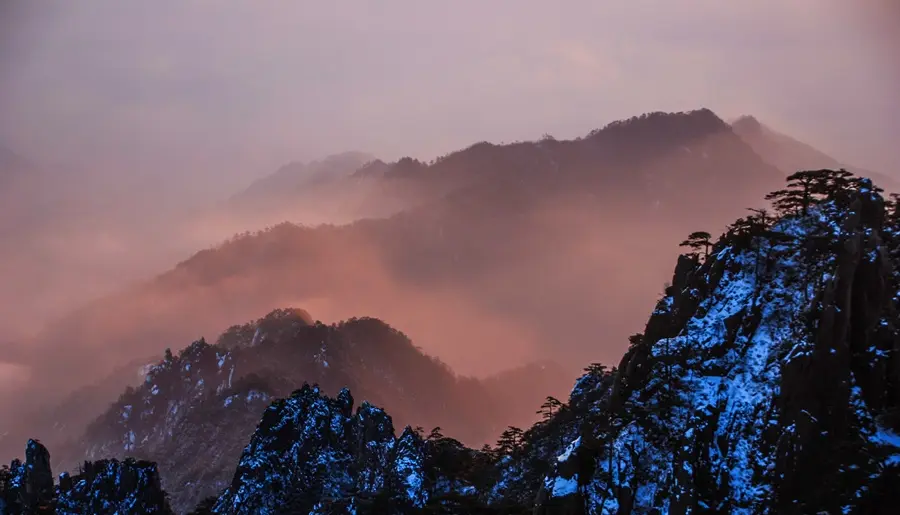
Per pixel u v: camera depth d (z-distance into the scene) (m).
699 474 123.19
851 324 123.38
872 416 118.69
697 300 149.88
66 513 193.38
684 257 162.75
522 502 174.75
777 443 120.38
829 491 113.06
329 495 190.38
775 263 143.12
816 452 116.62
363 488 189.25
